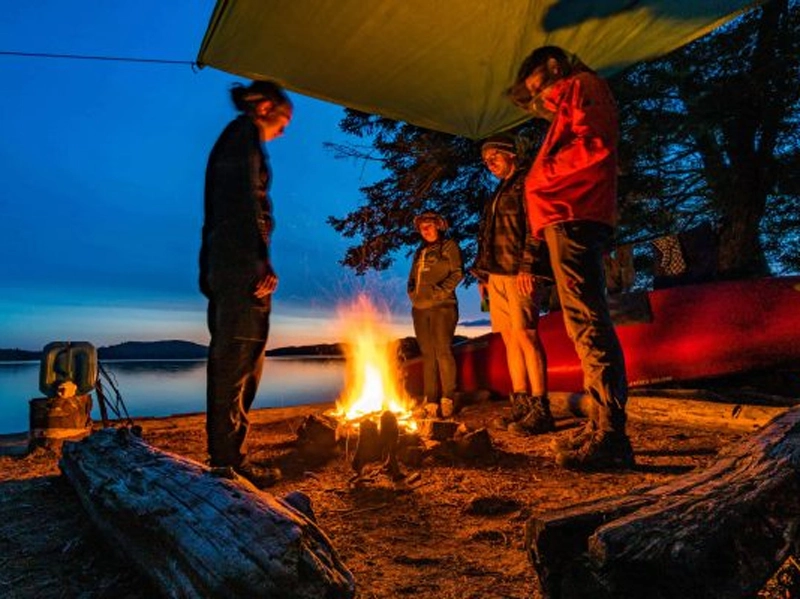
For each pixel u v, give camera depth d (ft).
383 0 12.45
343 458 13.08
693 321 17.70
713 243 19.83
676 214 30.99
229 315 10.11
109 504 7.55
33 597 6.49
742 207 27.32
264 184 10.43
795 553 4.91
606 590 4.37
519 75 11.58
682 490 5.47
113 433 10.34
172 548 6.01
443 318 18.80
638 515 4.79
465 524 8.56
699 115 25.96
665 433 14.01
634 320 18.30
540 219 11.27
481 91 17.01
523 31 14.16
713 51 25.82
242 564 5.17
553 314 20.75
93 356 15.43
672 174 30.30
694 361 17.39
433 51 14.49
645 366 17.90
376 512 9.30
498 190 14.99
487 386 21.33
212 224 10.18
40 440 14.67
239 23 12.48
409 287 19.43
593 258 10.83
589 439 11.15
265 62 14.03
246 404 10.59
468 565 7.04
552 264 11.27
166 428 18.01
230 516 5.89
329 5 12.23
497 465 11.76
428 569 6.98
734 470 5.96
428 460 12.35
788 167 26.50
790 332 16.60
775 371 16.99
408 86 16.24
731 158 27.73
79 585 6.76
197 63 13.75
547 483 10.32
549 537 4.88
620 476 10.45
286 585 5.06
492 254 14.99
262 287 10.18
